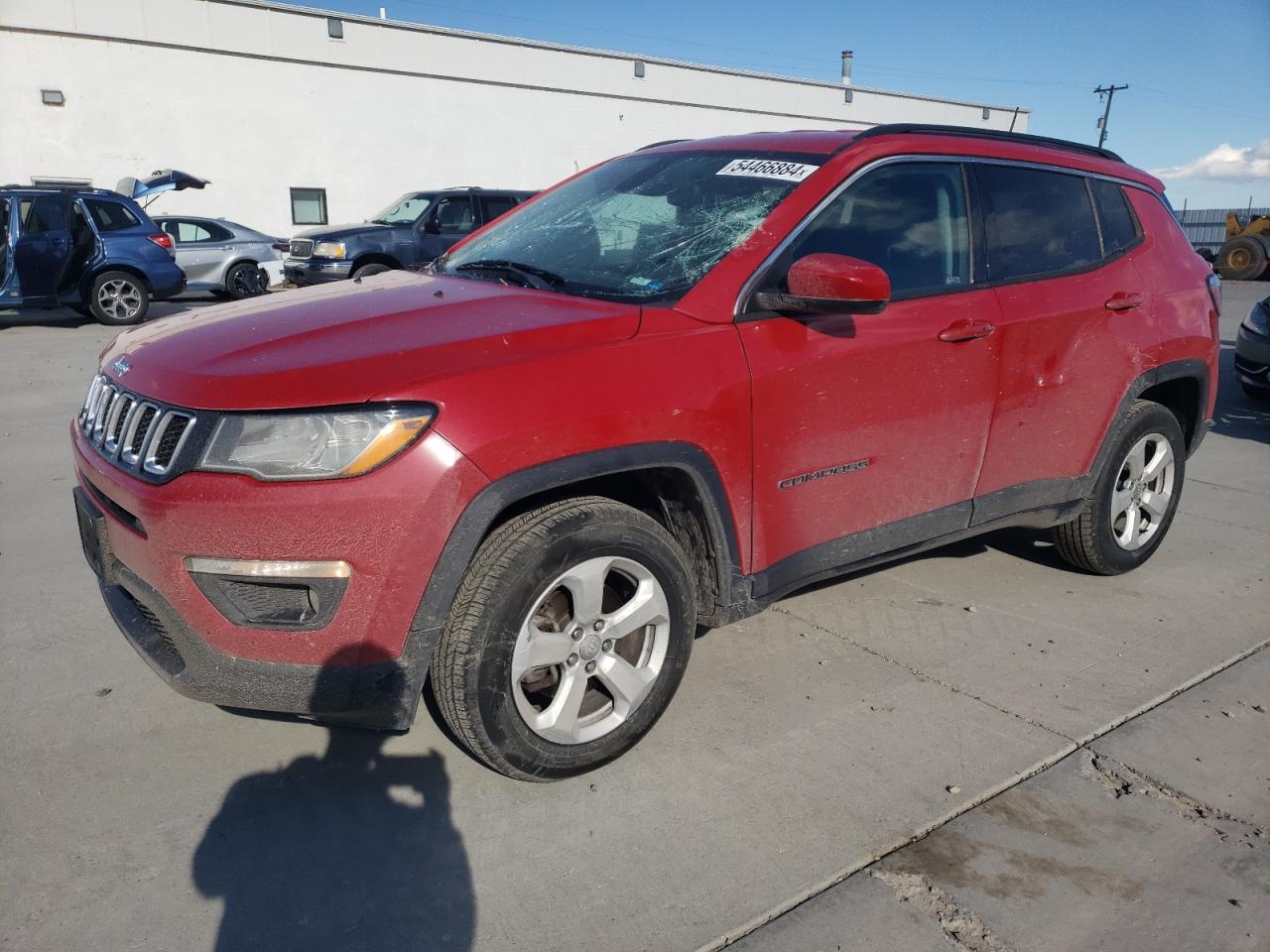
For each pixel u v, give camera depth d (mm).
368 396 2254
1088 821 2623
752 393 2756
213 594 2307
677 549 2744
